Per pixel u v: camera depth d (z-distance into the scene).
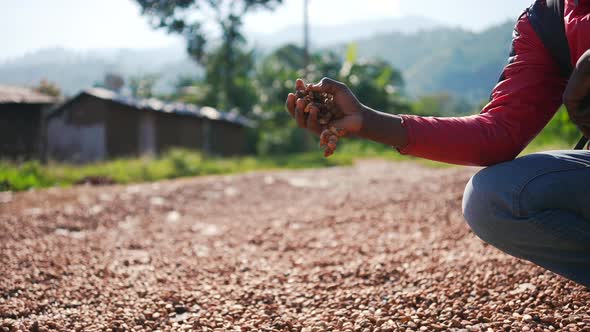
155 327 1.97
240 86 30.59
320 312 2.05
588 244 1.19
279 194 6.38
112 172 9.53
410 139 1.25
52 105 17.72
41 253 3.11
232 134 22.80
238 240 3.62
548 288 1.99
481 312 1.87
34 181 7.85
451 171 7.93
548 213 1.20
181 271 2.78
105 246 3.43
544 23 1.33
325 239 3.49
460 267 2.42
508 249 1.32
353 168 11.66
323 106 1.24
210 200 5.82
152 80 46.94
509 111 1.31
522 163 1.27
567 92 1.17
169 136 19.14
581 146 1.42
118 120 17.39
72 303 2.23
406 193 5.38
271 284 2.44
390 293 2.20
